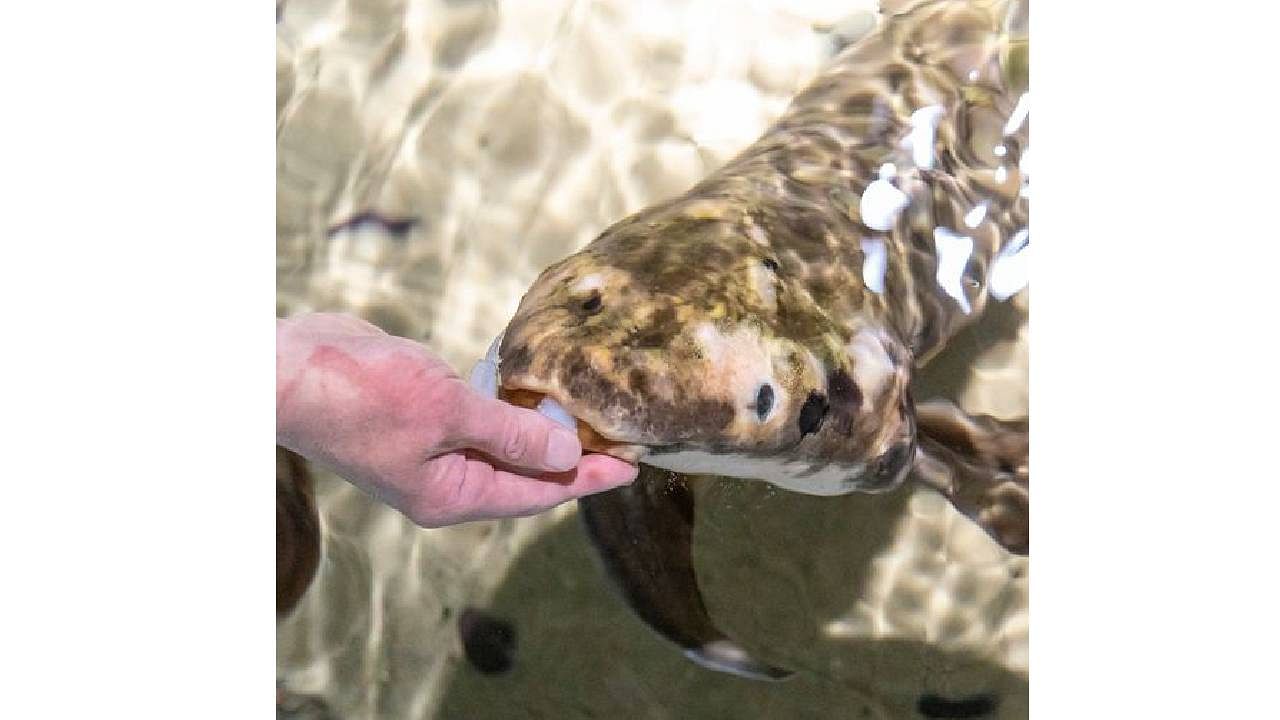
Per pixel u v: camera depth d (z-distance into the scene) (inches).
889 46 43.9
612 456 32.2
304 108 44.8
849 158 40.2
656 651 40.8
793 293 34.8
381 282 43.9
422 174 44.5
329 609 42.1
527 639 41.4
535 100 44.8
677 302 32.8
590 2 45.3
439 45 45.5
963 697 40.2
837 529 40.6
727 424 32.3
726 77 44.5
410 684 41.8
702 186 38.2
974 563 40.8
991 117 42.6
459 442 31.3
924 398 40.5
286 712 41.9
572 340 31.5
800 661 40.4
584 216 43.8
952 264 40.0
